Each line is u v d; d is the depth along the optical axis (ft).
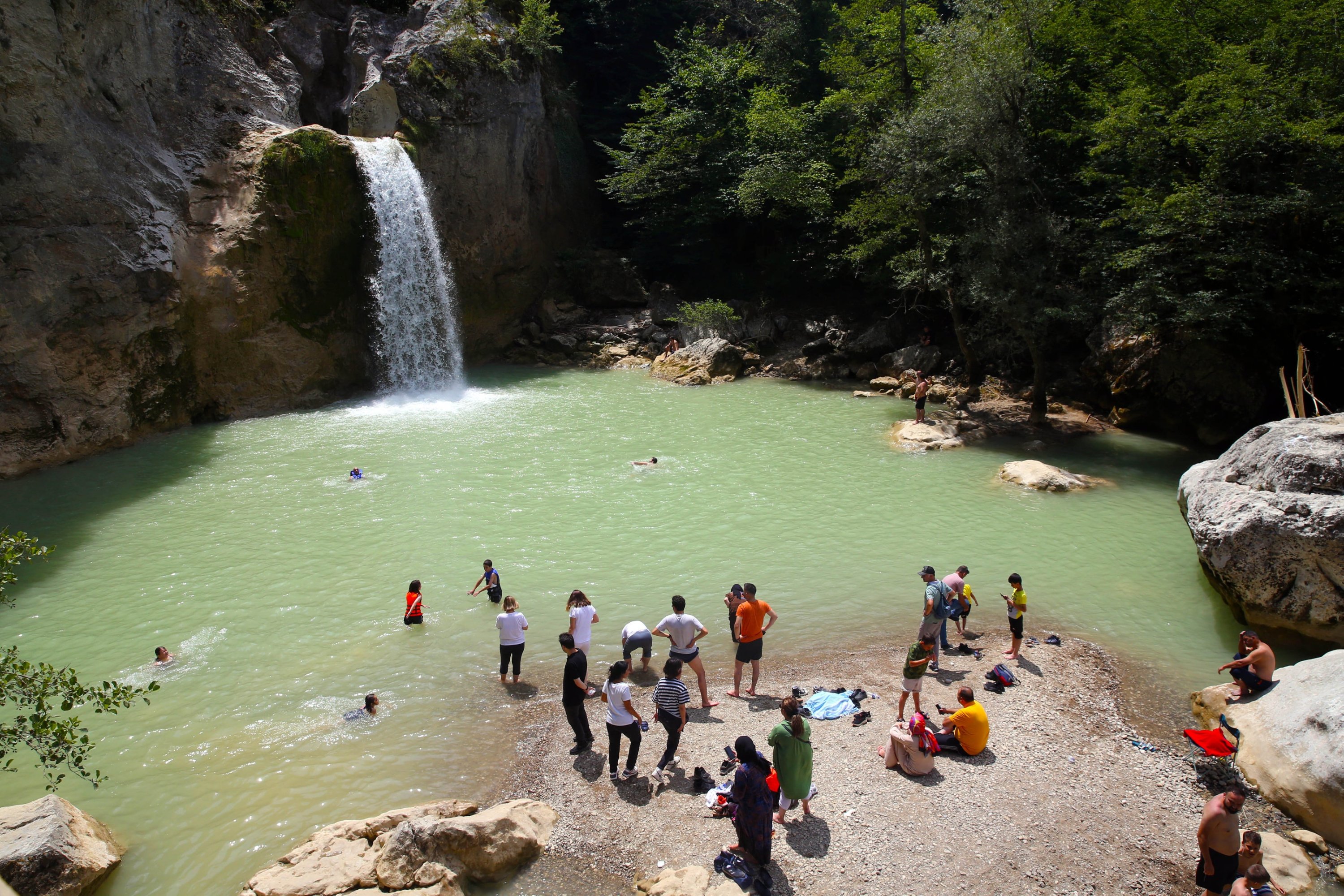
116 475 81.46
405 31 131.23
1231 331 93.86
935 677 46.44
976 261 102.73
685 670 47.67
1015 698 43.98
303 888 30.07
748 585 43.11
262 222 102.63
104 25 88.69
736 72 150.30
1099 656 49.52
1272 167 86.07
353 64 130.62
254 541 66.39
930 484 80.43
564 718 42.73
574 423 102.73
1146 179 95.86
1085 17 110.11
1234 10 91.86
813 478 82.07
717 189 147.13
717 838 32.94
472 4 134.31
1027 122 104.94
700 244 155.94
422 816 33.14
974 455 90.58
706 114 148.36
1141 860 32.19
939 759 38.01
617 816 34.60
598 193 170.19
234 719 42.78
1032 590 58.44
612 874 31.58
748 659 43.65
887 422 103.86
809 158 138.31
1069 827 33.71
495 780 37.88
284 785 37.68
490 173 135.13
